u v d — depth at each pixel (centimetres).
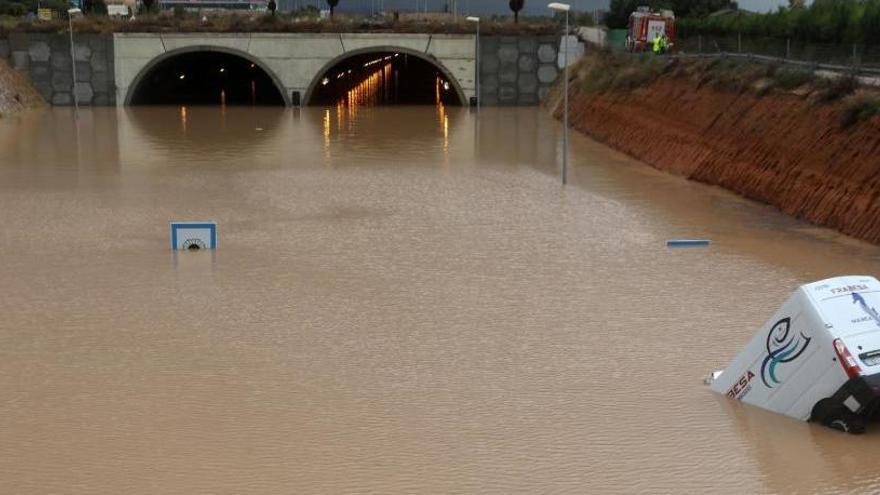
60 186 3281
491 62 6738
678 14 8606
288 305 1942
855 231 2456
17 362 1628
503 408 1443
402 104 7175
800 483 1205
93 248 2392
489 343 1723
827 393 1323
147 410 1434
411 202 3016
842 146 2658
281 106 6881
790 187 2816
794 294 1374
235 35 6644
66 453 1295
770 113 3159
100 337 1750
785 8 4888
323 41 6669
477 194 3159
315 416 1414
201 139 4756
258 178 3491
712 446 1306
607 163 3903
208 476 1231
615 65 5359
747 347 1450
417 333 1777
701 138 3550
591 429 1368
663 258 2303
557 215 2811
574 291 2039
